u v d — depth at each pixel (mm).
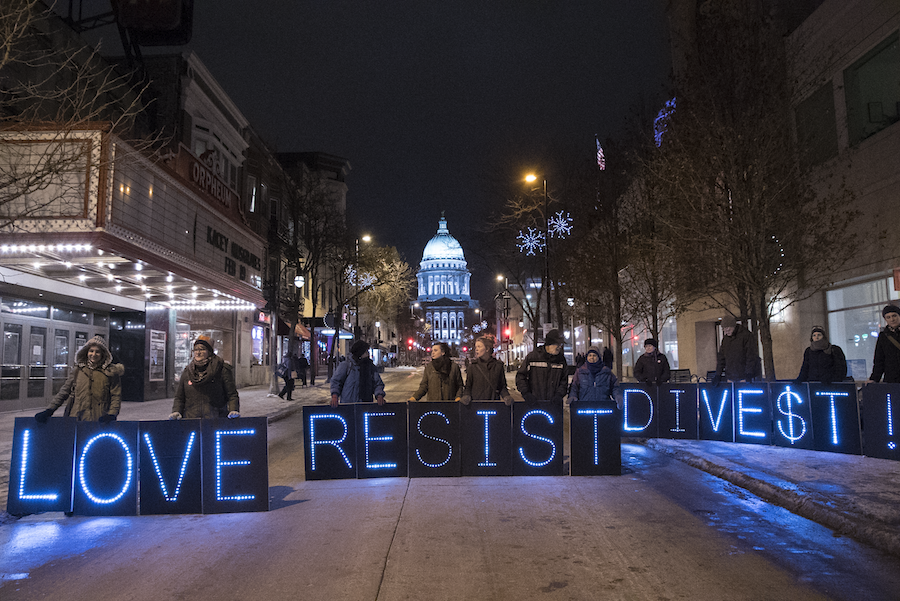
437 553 5379
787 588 4523
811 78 17641
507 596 4410
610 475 8680
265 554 5426
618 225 23656
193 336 27422
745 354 11281
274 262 37781
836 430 9781
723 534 5898
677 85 16125
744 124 14078
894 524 5719
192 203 19281
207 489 6945
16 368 17531
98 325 22016
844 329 17750
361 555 5340
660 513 6676
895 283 13820
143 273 17453
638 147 20953
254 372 35250
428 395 9062
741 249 13938
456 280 192625
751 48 14945
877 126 15898
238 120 31328
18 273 16219
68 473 6922
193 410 7559
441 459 8562
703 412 11406
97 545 5820
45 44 16109
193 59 25531
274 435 14328
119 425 6992
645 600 4312
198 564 5188
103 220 13406
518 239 26641
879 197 15727
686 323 27641
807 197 15477
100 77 18906
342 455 8539
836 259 15891
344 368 9008
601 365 10164
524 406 8656
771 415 10648
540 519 6449
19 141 13055
